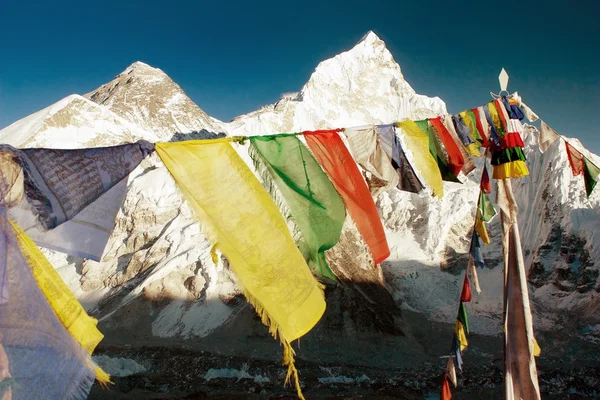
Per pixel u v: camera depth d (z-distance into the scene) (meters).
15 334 5.31
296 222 8.16
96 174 6.08
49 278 5.97
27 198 5.62
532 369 10.69
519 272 11.05
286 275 7.51
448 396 12.84
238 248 7.16
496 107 10.66
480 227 11.74
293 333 7.44
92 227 6.22
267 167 7.97
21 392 5.23
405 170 9.66
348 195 8.66
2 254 5.34
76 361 5.83
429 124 10.34
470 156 10.75
